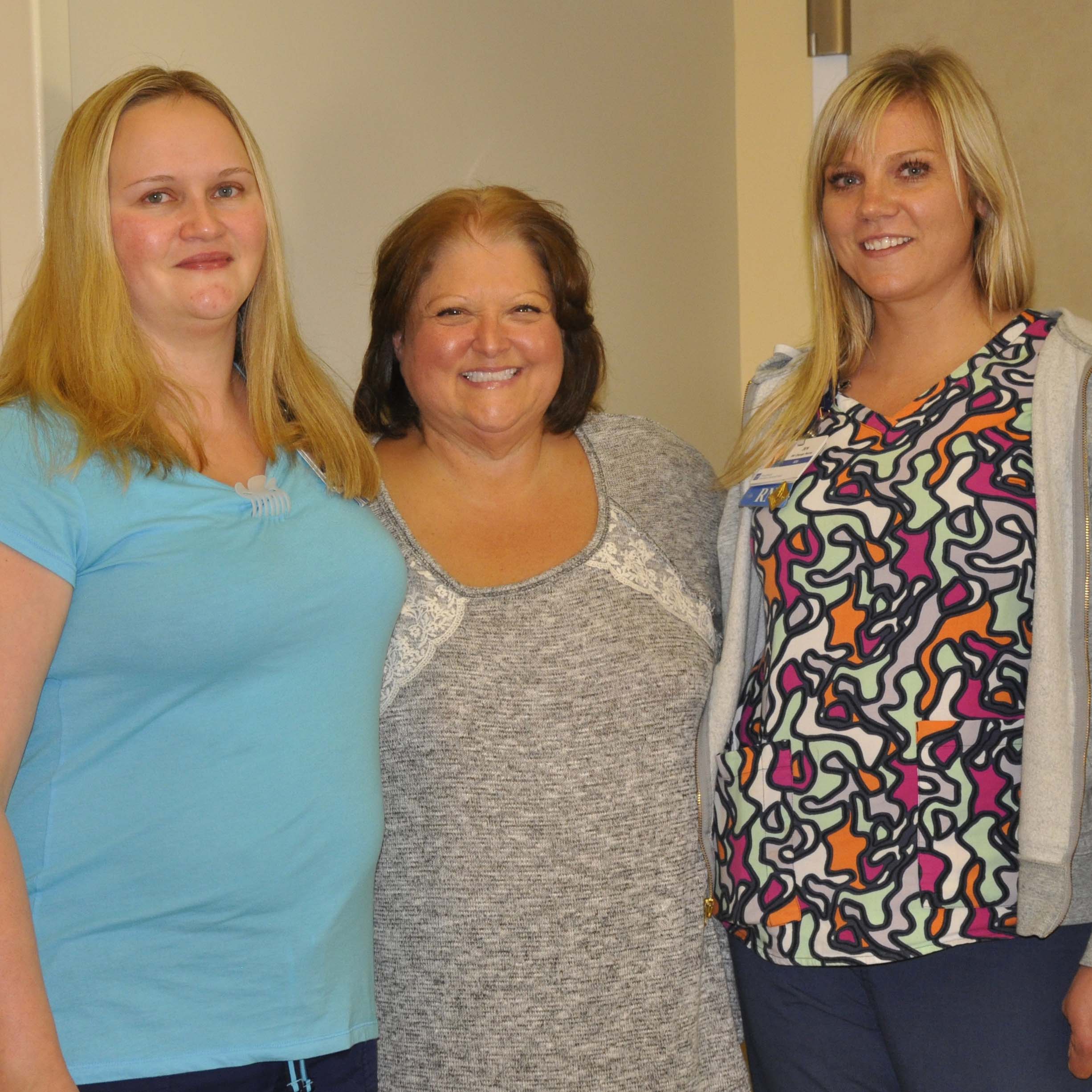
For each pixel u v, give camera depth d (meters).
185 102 1.50
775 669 1.80
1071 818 1.58
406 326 1.93
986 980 1.65
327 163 2.42
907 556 1.70
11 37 1.80
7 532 1.29
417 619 1.81
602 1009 1.78
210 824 1.42
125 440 1.39
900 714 1.67
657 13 3.59
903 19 3.71
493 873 1.75
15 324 1.46
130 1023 1.38
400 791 1.79
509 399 1.86
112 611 1.36
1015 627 1.65
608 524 1.95
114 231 1.44
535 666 1.81
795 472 1.84
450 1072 1.76
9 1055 1.23
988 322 1.84
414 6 2.64
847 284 1.94
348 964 1.54
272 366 1.64
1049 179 3.49
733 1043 1.93
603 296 3.38
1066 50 3.43
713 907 1.89
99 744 1.38
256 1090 1.45
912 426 1.77
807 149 3.88
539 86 3.08
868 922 1.67
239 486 1.51
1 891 1.25
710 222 3.95
